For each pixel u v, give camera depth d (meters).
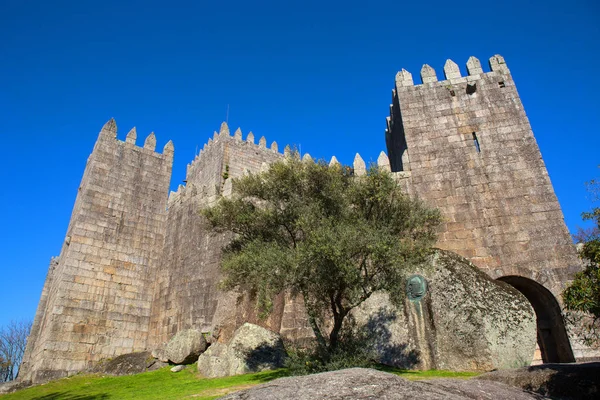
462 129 26.45
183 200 31.41
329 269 14.48
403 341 16.86
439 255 18.19
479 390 9.95
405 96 28.25
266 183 18.38
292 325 21.08
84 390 19.19
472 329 16.17
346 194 17.23
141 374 21.17
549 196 23.61
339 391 7.67
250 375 17.06
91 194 30.11
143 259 30.70
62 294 26.73
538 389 12.03
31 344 31.58
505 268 22.47
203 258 26.59
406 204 17.72
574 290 12.27
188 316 25.67
